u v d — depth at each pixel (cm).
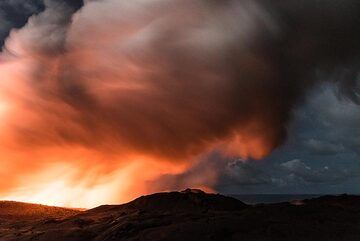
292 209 2647
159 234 2075
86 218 2797
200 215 2431
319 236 2094
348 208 2847
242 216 2361
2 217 3272
